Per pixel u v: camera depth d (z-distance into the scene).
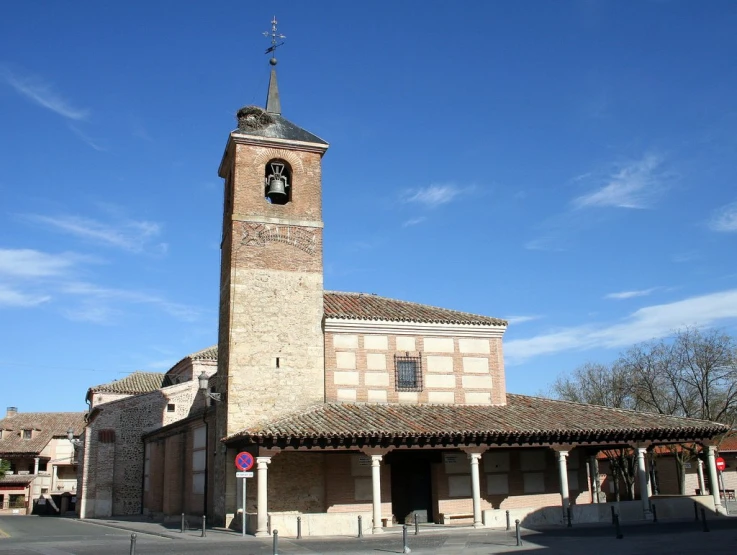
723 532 24.33
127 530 31.30
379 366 32.62
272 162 34.03
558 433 29.22
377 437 26.77
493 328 34.91
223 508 29.41
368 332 32.91
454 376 33.72
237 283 31.52
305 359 31.64
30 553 20.41
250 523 26.42
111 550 21.08
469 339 34.53
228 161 35.22
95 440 46.06
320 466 30.11
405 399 32.56
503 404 34.00
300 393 31.17
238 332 30.94
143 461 46.66
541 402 34.84
